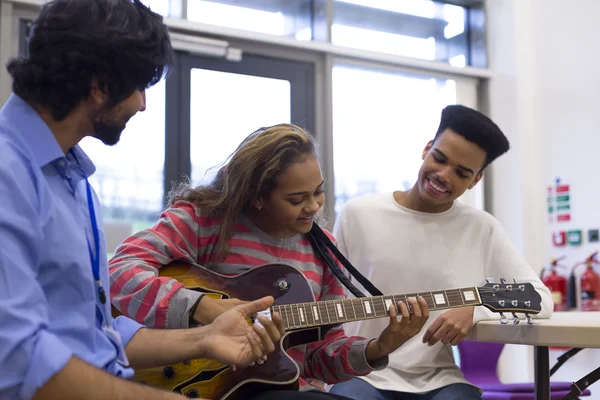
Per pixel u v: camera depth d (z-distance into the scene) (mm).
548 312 1805
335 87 4059
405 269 2018
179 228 1554
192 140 3613
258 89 3809
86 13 1008
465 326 1709
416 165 4242
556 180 4055
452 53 4488
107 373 920
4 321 852
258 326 1304
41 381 854
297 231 1567
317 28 4012
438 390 1864
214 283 1510
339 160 4008
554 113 4090
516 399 2316
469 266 2033
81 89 1010
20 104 1017
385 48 4223
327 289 1684
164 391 955
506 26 4320
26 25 3273
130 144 3457
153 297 1411
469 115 1974
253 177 1522
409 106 4266
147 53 1044
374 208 2105
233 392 1390
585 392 2420
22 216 909
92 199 1175
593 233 3781
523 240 4121
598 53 3836
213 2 3740
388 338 1546
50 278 969
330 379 1618
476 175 2037
